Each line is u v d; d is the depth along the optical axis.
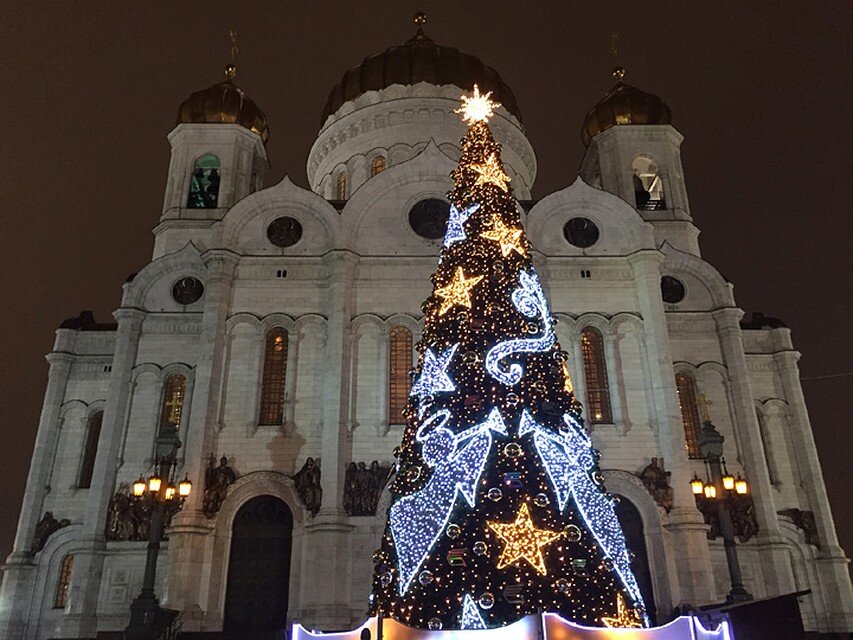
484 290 24.11
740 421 40.53
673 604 33.72
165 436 27.80
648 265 40.66
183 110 50.31
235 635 31.66
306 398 37.56
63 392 42.44
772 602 19.42
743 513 37.81
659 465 36.69
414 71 56.41
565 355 24.64
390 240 41.06
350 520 34.47
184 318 41.84
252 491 35.44
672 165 51.12
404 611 20.03
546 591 19.48
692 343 42.81
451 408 22.25
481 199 26.20
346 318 38.56
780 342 45.00
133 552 36.19
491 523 20.27
